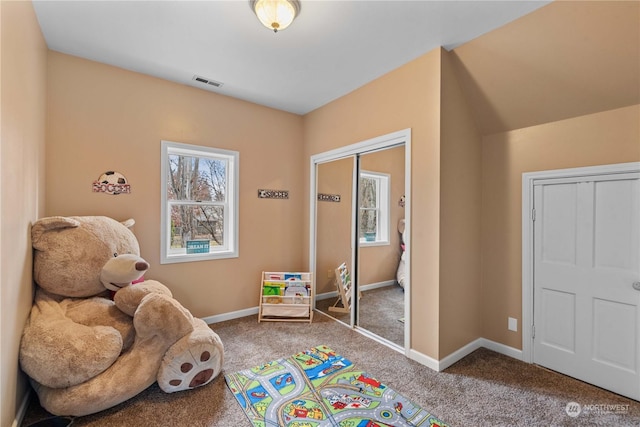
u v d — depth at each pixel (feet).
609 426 5.68
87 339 5.74
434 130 7.71
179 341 6.49
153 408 6.07
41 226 6.30
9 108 4.66
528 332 8.12
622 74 6.15
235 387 6.82
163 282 9.53
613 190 6.80
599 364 6.96
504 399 6.46
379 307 9.55
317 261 12.23
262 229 11.73
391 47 7.68
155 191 9.34
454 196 8.03
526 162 8.18
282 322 10.75
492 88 7.88
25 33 5.58
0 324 4.41
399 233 8.97
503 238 8.65
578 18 5.90
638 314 6.46
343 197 10.94
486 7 6.17
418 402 6.33
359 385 6.93
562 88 6.99
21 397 5.68
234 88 10.19
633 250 6.53
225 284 10.82
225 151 10.75
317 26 6.83
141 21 6.68
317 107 11.94
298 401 6.35
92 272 6.68
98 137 8.41
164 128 9.52
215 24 6.79
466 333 8.52
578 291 7.30
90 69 8.31
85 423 5.63
